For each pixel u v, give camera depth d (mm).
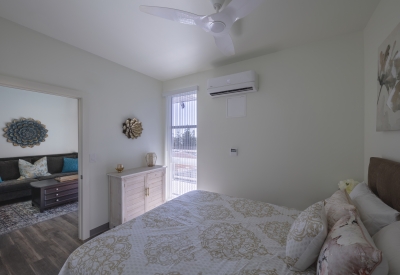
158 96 3555
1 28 1729
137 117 3139
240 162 2730
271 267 1008
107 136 2670
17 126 4328
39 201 3221
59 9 1615
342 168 2053
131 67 2961
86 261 1062
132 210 2678
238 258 1092
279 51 2412
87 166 2398
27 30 1891
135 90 3100
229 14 1321
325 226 957
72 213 3146
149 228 1424
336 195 1350
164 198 3248
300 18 1743
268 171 2508
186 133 3354
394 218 973
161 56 2566
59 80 2133
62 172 4613
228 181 2836
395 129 1189
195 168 3248
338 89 2066
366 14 1686
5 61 1748
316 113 2189
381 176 1278
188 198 2105
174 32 1989
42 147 4746
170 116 3566
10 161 4039
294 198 2332
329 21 1791
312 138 2217
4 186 3484
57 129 5012
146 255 1102
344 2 1530
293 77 2320
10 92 4254
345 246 733
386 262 631
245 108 2680
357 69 1968
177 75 3320
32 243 2266
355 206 1169
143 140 3258
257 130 2586
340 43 2051
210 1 1519
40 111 4715
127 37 2086
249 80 2453
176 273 968
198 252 1145
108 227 2666
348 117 2020
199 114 3137
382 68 1392
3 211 3213
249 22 1803
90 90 2447
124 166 2924
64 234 2475
